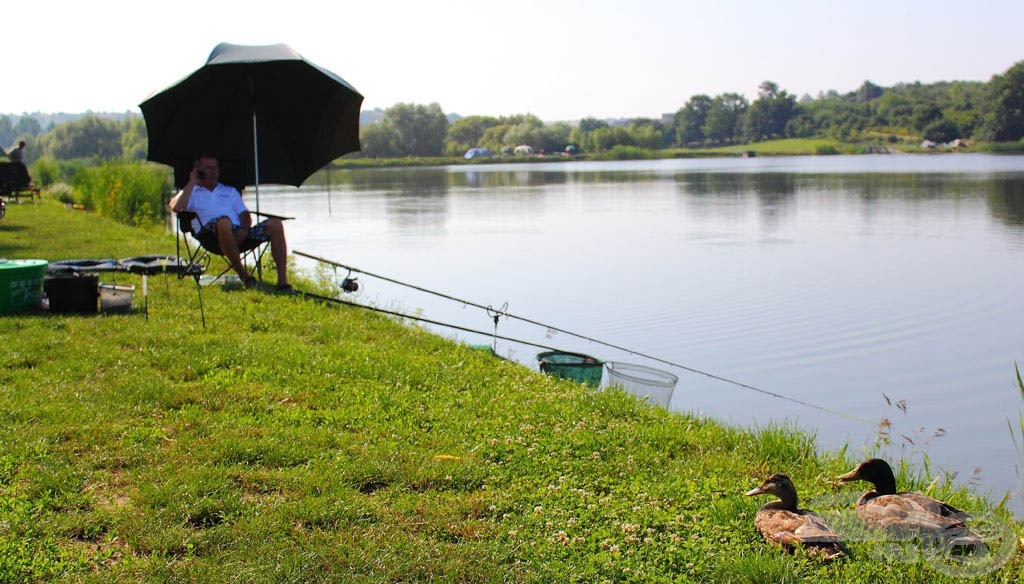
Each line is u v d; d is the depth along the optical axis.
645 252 23.98
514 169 107.19
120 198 24.31
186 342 8.17
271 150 12.52
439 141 146.25
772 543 4.68
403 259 22.72
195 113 11.67
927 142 156.12
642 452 6.15
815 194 46.31
